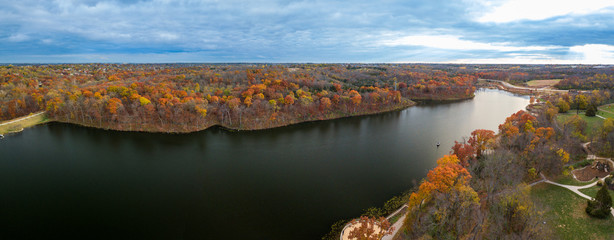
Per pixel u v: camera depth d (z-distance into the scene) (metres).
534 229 59.66
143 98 157.25
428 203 74.75
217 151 128.38
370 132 159.88
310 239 68.56
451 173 69.00
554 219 70.25
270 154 124.94
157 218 77.44
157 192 91.38
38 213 79.19
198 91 193.38
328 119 187.50
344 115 196.00
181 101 161.62
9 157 118.94
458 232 59.78
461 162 95.00
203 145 135.88
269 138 148.00
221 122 164.00
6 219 76.12
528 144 99.06
